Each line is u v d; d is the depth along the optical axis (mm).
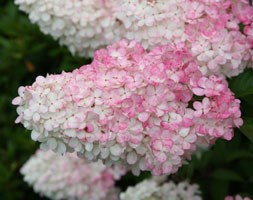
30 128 620
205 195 843
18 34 1047
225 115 610
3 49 1081
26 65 1062
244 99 674
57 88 613
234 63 670
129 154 615
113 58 640
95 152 611
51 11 770
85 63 916
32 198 1104
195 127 613
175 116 607
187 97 625
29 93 618
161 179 832
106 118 597
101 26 765
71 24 775
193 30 680
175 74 622
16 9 1068
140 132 599
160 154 603
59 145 619
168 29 687
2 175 1054
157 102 603
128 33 708
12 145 1069
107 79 618
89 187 952
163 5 686
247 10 697
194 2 680
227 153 832
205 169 842
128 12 692
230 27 684
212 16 678
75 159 946
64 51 946
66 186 949
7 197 1069
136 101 602
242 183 854
